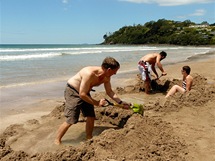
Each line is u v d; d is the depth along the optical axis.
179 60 26.16
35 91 10.67
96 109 6.82
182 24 155.00
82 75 5.36
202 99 7.35
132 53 42.16
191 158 4.49
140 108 6.05
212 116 6.41
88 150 4.56
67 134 5.88
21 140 5.62
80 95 5.27
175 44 127.94
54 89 11.14
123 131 5.07
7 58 27.44
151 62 10.35
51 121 6.73
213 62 20.84
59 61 24.44
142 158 4.43
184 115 6.48
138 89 10.32
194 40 119.44
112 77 14.40
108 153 4.59
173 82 10.44
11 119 7.08
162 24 148.12
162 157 4.48
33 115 7.43
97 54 38.28
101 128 6.25
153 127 5.36
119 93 9.94
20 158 4.67
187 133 5.40
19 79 13.48
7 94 10.05
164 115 6.49
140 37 151.38
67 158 4.36
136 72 16.44
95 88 11.23
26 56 30.98
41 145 5.38
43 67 19.00
